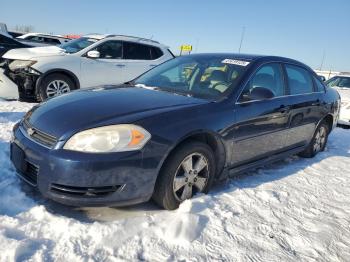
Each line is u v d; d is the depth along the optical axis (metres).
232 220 3.28
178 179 3.30
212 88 3.98
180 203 3.38
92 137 2.89
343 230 3.39
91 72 8.46
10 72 8.07
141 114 3.16
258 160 4.35
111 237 2.80
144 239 2.84
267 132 4.27
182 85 4.20
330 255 2.97
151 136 3.03
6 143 4.65
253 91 3.90
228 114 3.68
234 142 3.80
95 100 3.51
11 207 3.10
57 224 2.89
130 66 9.02
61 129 3.00
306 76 5.34
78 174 2.82
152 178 3.08
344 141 7.28
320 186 4.44
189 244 2.84
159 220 3.12
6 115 6.37
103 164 2.84
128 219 3.08
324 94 5.65
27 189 3.46
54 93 8.12
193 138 3.53
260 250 2.91
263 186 4.17
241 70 4.17
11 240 2.59
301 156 5.68
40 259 2.47
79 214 3.13
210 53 4.86
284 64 4.86
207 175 3.59
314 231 3.30
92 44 8.62
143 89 4.07
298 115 4.85
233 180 4.27
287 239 3.12
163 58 9.65
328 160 5.65
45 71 7.85
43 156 2.93
